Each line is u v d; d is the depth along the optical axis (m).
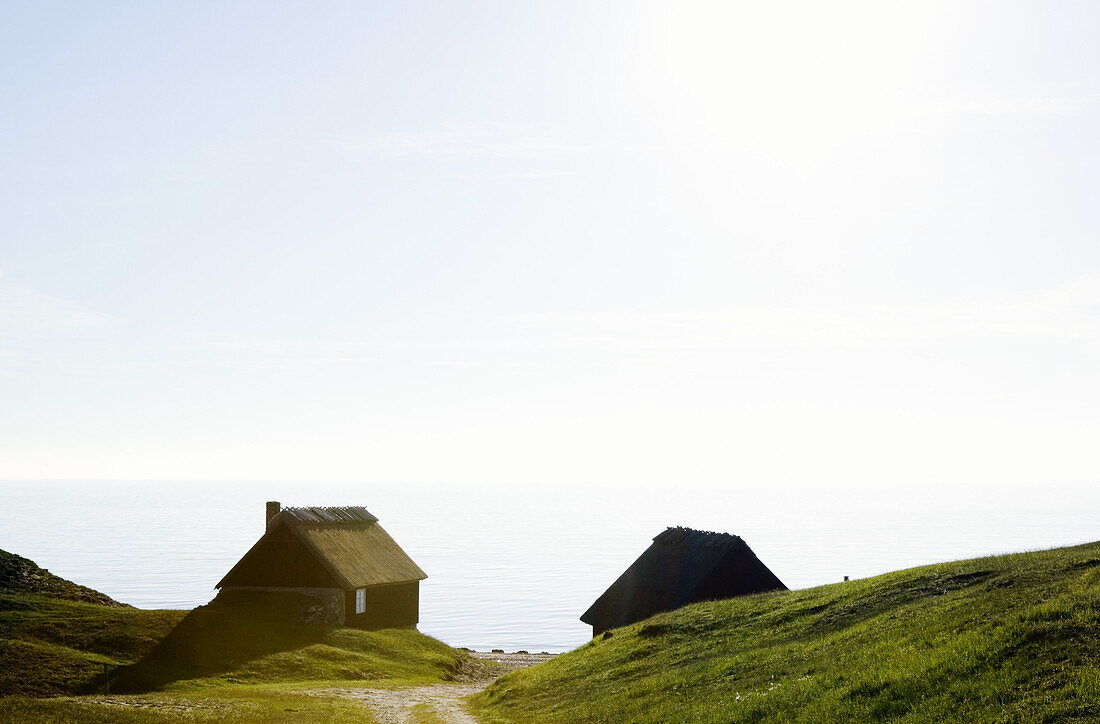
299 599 68.00
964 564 36.06
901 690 22.56
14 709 34.41
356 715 37.62
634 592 66.88
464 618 177.75
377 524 86.50
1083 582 26.50
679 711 27.70
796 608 37.78
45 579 67.12
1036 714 19.00
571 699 35.34
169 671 49.81
